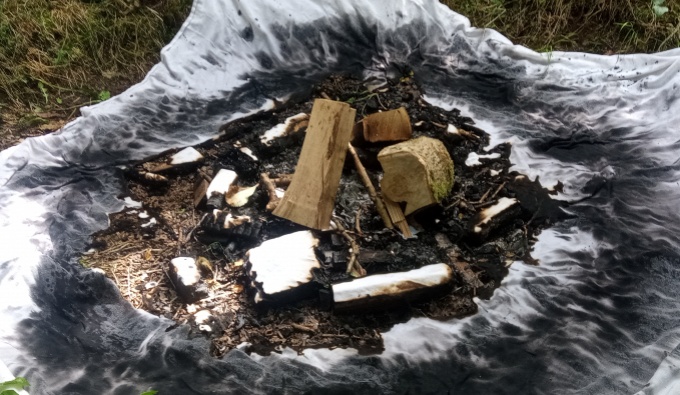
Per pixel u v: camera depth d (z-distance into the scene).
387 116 1.33
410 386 1.00
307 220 1.22
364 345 1.06
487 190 1.32
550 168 1.38
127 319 1.10
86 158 1.41
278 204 1.24
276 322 1.09
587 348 1.05
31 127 1.61
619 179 1.34
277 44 1.66
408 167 1.18
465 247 1.22
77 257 1.21
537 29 1.82
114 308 1.12
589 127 1.48
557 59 1.61
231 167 1.39
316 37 1.68
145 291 1.15
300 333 1.08
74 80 1.71
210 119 1.51
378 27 1.70
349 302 1.08
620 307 1.11
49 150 1.42
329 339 1.07
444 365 1.03
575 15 1.86
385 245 1.21
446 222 1.25
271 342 1.06
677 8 1.84
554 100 1.54
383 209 1.25
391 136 1.34
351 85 1.61
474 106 1.54
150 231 1.27
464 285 1.15
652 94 1.53
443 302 1.13
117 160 1.41
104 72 1.72
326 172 1.21
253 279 1.12
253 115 1.53
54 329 1.08
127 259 1.21
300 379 1.01
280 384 1.00
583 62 1.61
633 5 1.83
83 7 1.88
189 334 1.07
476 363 1.03
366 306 1.09
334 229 1.21
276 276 1.11
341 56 1.67
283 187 1.31
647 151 1.41
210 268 1.18
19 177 1.36
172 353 1.04
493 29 1.77
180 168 1.38
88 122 1.47
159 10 1.87
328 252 1.17
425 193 1.19
